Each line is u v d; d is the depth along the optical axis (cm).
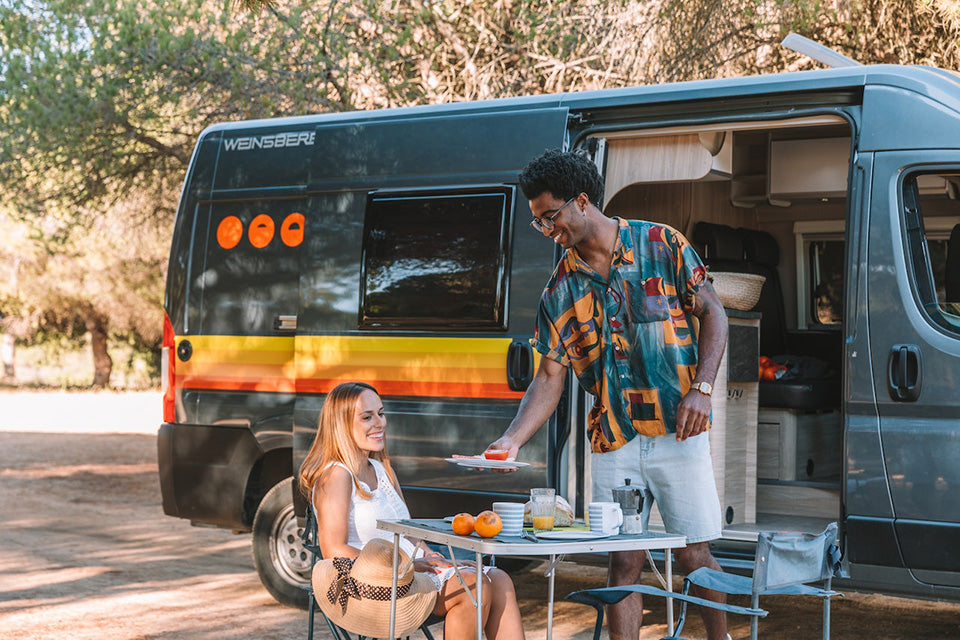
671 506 435
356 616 402
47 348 3572
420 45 1066
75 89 1148
